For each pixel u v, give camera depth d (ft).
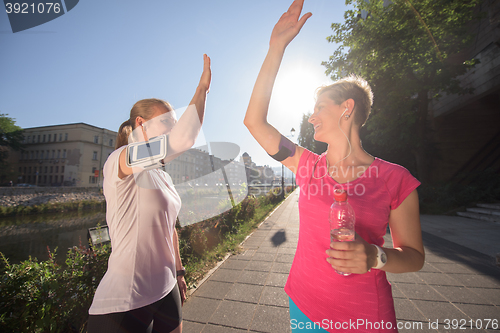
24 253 29.63
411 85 39.01
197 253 13.19
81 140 159.53
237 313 8.50
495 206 29.63
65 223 55.57
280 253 15.38
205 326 7.79
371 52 41.11
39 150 166.20
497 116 51.78
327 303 3.07
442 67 37.88
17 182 160.15
